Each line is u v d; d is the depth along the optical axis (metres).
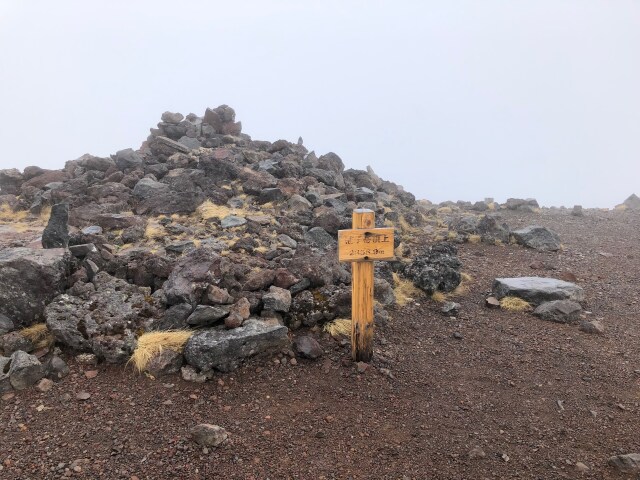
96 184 7.77
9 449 2.64
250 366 3.46
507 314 4.63
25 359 3.17
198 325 3.62
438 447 2.83
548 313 4.50
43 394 3.08
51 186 7.83
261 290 4.11
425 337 4.14
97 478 2.49
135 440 2.76
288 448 2.78
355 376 3.46
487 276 5.70
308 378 3.41
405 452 2.79
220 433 2.76
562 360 3.79
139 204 6.93
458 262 5.29
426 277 4.90
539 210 10.91
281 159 9.87
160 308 3.85
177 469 2.58
